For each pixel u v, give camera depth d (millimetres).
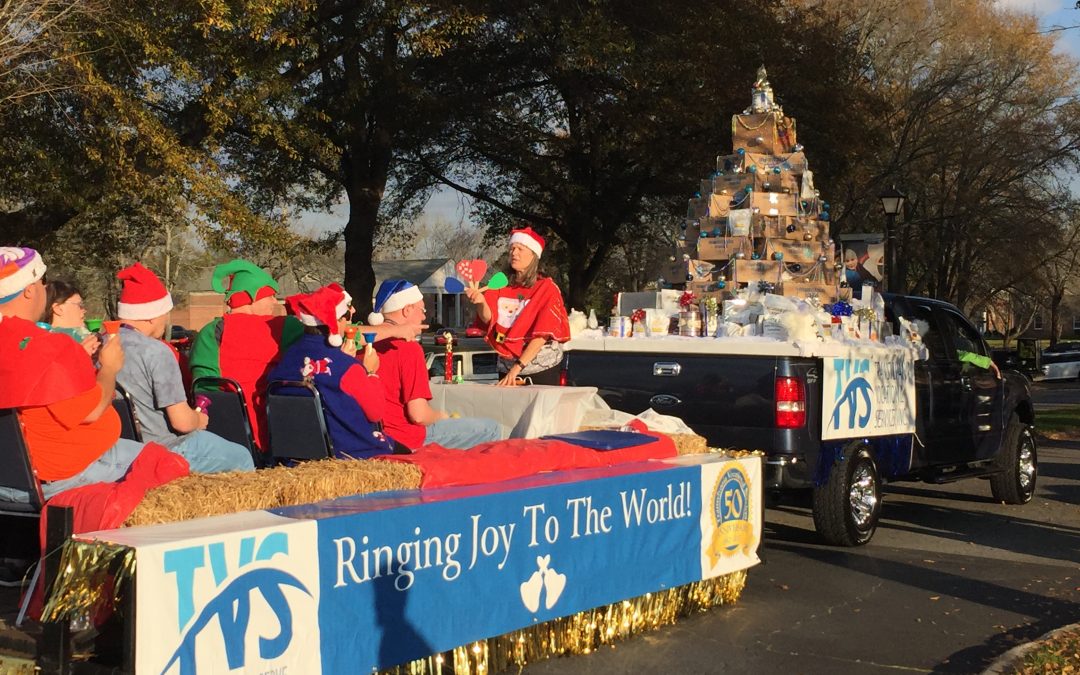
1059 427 18969
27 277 4477
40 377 4145
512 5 19359
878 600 6633
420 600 4379
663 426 6676
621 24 20094
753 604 6473
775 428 7562
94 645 3855
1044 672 4930
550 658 5277
